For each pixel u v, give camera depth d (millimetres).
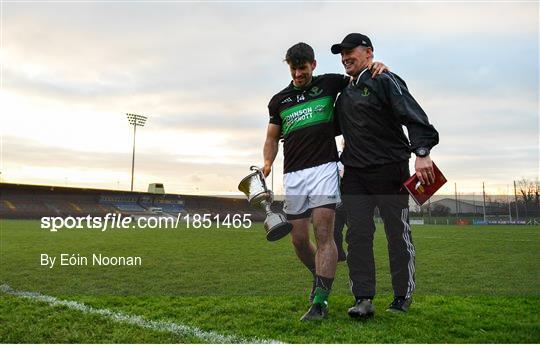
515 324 2686
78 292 3879
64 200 29719
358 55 2990
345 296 3408
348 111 2896
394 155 2838
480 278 4180
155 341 2398
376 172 2811
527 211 32562
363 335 2414
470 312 3008
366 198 2855
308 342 2311
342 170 3195
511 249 8125
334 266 2814
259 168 3012
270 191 2961
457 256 6418
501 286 3820
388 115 2850
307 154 2850
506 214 33594
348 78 3082
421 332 2471
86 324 2807
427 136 2662
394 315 2867
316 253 2896
